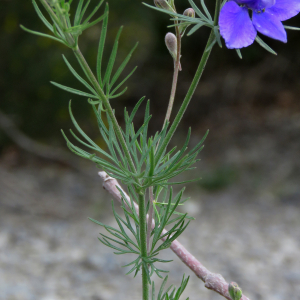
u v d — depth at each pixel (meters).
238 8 0.40
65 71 2.73
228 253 1.82
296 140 2.85
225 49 3.55
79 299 1.45
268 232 2.02
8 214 2.21
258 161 2.75
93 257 1.77
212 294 1.51
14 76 2.81
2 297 1.42
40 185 2.59
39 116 2.85
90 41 2.74
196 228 2.10
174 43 0.44
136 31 2.85
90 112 2.83
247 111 3.28
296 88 3.29
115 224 2.10
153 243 0.43
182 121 3.49
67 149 2.90
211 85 3.55
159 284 1.59
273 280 1.60
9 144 2.94
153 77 3.72
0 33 2.79
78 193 2.55
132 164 0.42
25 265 1.69
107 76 0.41
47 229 2.08
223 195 2.51
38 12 0.41
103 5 2.72
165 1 0.43
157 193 0.45
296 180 2.53
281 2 0.41
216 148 3.04
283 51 3.39
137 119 3.59
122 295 1.49
